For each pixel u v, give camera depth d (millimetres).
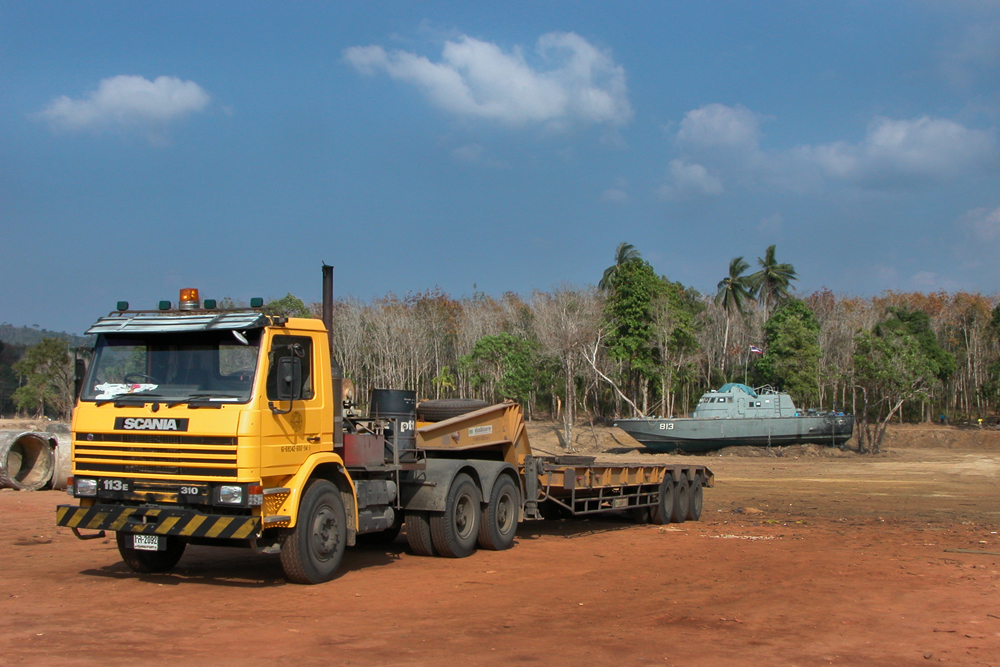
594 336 58688
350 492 10289
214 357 9172
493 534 12711
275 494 9086
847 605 8781
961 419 71625
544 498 14602
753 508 21156
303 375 9727
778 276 77938
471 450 13695
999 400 67125
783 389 63719
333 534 9914
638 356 61594
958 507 21953
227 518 8664
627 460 42969
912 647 7070
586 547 13547
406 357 68562
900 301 86375
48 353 68750
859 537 15078
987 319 76938
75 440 9414
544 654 6605
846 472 35656
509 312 74312
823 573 10875
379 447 10961
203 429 8781
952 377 73625
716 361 76062
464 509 12266
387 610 8258
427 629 7449
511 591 9398
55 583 9578
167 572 10391
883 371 49875
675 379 62875
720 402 50156
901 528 17000
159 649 6562
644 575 10656
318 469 10000
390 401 11633
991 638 7402
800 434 48656
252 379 8922
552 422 65188
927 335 70312
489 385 63188
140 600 8609
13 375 86312
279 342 9297
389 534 13391
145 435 9039
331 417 10070
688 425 48406
